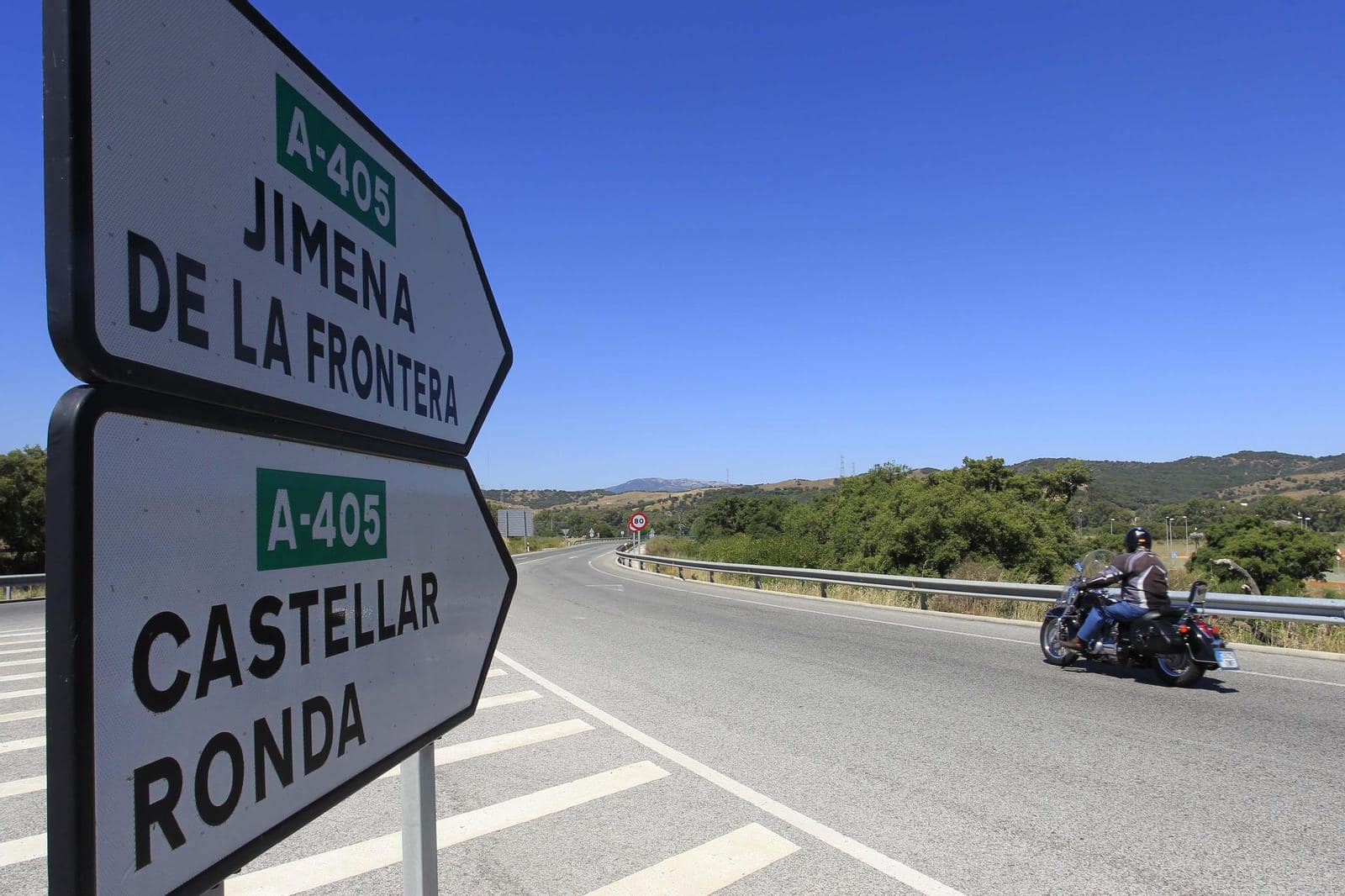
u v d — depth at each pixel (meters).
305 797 1.61
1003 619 14.25
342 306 1.83
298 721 1.60
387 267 2.05
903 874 4.10
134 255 1.23
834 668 9.64
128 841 1.17
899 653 10.72
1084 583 9.47
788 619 14.94
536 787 5.48
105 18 1.20
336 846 4.52
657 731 6.83
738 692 8.36
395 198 2.12
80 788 1.09
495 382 2.78
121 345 1.19
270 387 1.55
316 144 1.75
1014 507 30.25
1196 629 8.28
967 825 4.75
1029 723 7.03
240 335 1.47
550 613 16.25
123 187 1.21
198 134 1.38
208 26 1.42
